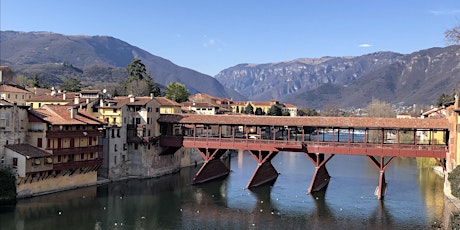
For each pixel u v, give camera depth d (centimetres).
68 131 8031
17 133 7494
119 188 8706
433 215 6831
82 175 8606
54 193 7900
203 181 9606
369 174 10800
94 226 6141
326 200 7919
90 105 10175
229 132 16612
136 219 6550
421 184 9400
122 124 9838
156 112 10450
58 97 12925
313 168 11844
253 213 7019
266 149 9156
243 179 10075
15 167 7188
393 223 6431
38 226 6019
